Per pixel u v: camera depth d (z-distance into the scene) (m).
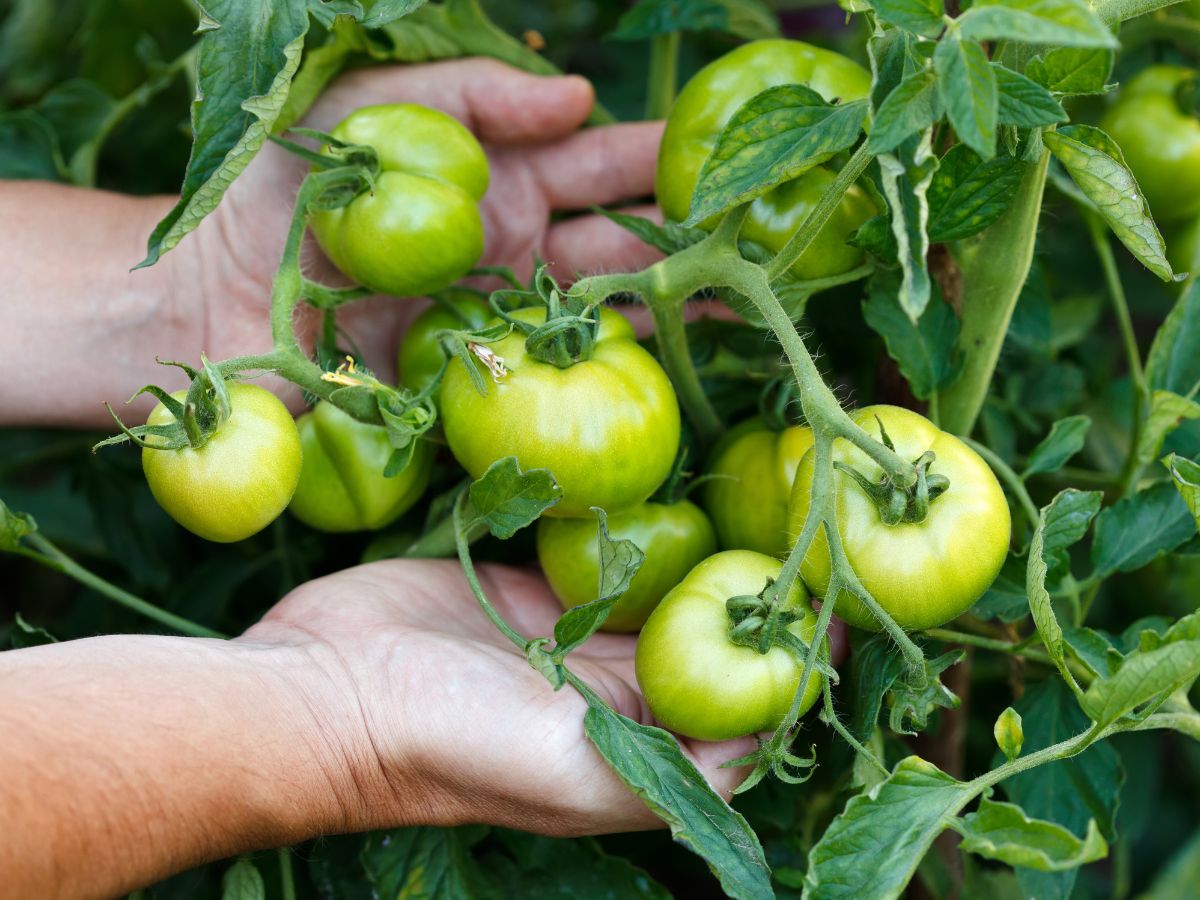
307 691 0.49
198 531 0.48
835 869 0.44
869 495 0.47
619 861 0.56
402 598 0.55
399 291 0.56
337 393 0.51
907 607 0.47
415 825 0.54
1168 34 0.64
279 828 0.48
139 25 0.77
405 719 0.49
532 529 0.61
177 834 0.45
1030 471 0.55
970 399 0.55
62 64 0.89
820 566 0.48
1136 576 0.75
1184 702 0.48
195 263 0.64
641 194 0.68
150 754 0.45
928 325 0.54
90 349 0.65
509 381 0.49
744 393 0.62
